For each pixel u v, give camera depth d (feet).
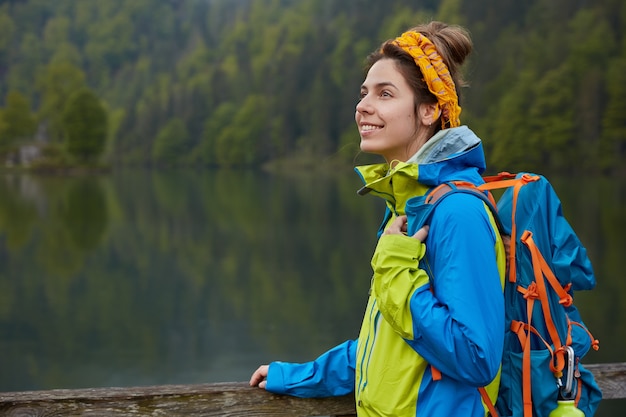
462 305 4.08
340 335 43.68
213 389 5.74
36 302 56.39
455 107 4.70
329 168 267.59
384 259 4.28
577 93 188.03
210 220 118.01
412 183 4.49
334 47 306.35
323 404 5.84
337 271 66.59
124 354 40.68
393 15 287.89
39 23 468.75
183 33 468.75
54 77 345.31
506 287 4.53
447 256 4.21
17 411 5.49
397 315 4.20
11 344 43.60
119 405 5.61
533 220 4.50
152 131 347.56
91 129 302.66
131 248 88.02
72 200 165.99
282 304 52.95
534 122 187.11
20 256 82.53
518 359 4.49
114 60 451.12
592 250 70.90
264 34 387.55
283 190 188.03
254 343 42.19
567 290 4.51
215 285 61.87
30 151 319.27
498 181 4.66
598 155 181.16
